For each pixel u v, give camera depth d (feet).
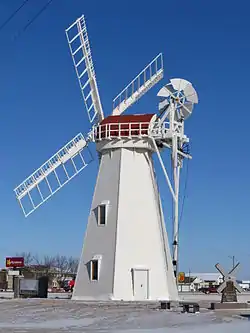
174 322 91.04
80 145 162.91
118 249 146.61
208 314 106.83
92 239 151.74
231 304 123.24
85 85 162.40
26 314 109.40
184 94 159.63
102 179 155.43
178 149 156.25
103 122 158.71
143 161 154.92
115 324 88.02
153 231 151.33
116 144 154.81
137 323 89.45
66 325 86.84
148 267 147.33
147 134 153.69
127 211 150.20
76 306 127.24
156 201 155.43
